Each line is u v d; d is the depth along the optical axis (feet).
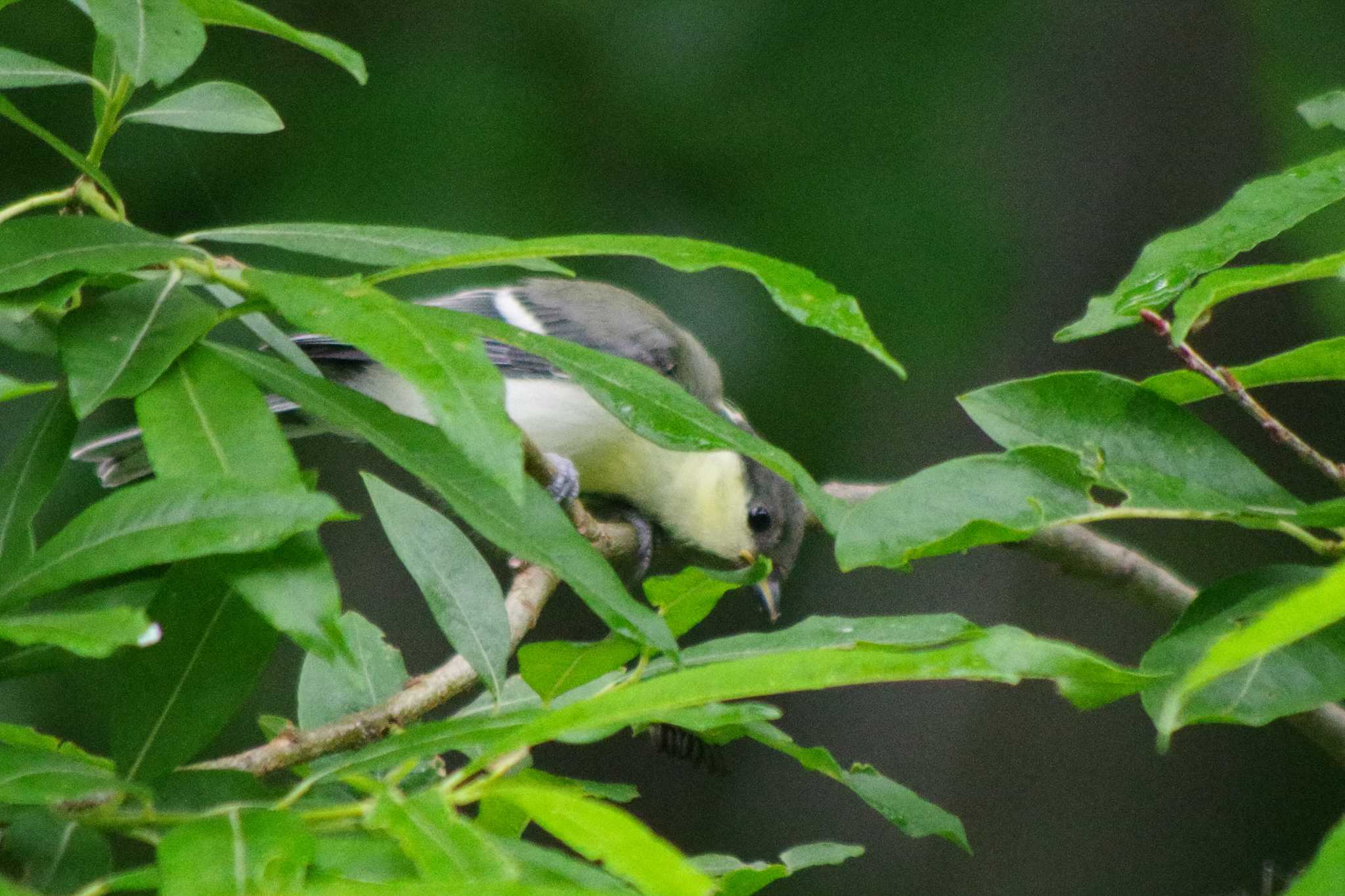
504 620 12.96
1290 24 44.42
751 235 44.34
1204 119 50.80
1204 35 51.01
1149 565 23.27
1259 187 13.82
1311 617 8.30
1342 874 7.49
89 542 9.55
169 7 12.07
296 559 9.93
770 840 49.32
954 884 48.29
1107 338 49.62
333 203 41.78
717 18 45.68
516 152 43.19
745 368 44.34
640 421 11.44
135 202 40.93
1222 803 48.44
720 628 50.08
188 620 11.09
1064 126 50.24
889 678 9.79
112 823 10.37
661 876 9.21
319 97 43.32
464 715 14.25
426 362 9.95
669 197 44.42
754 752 50.60
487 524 11.04
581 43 45.09
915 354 44.24
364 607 47.83
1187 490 12.98
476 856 8.98
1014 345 48.67
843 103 45.52
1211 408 49.32
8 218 12.55
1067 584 49.19
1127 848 48.37
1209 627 12.24
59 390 11.45
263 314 13.76
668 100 44.80
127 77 12.94
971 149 45.75
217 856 8.81
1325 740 18.33
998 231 45.24
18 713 35.06
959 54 46.73
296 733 13.24
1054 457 12.74
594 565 11.12
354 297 10.62
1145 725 49.42
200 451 10.36
